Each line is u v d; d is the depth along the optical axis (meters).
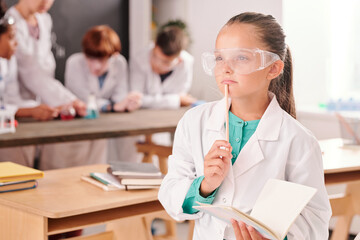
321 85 3.45
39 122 2.71
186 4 4.10
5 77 3.03
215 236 1.03
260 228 0.83
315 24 3.41
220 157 0.97
